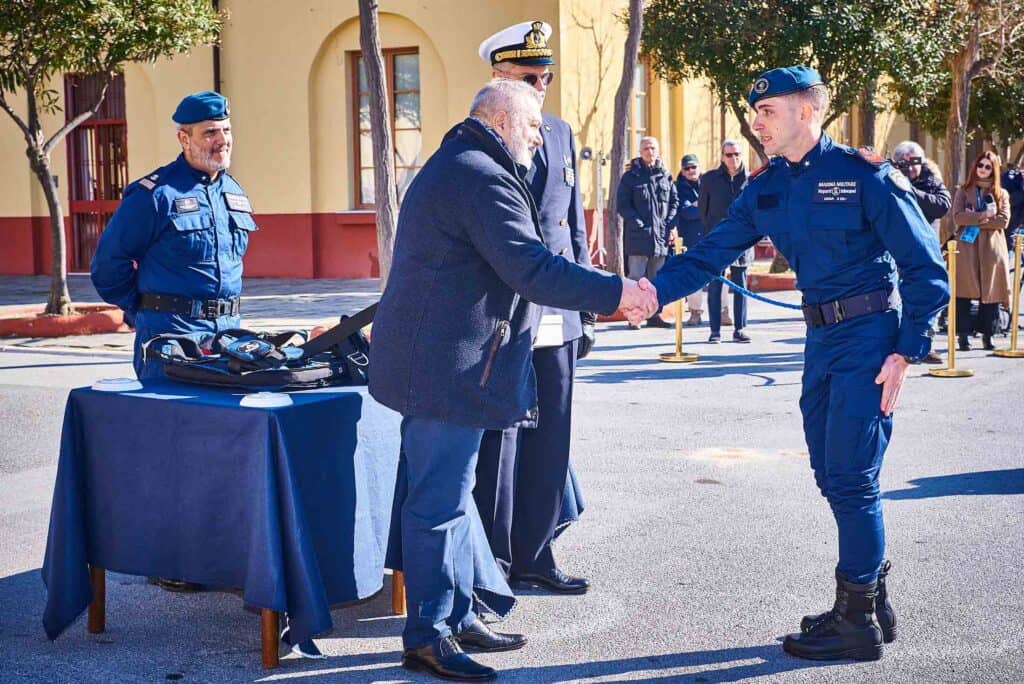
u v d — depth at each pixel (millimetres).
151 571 4188
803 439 7629
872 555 4105
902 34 15664
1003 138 24281
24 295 16953
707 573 5043
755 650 4219
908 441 7516
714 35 15477
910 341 4016
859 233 4074
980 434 7711
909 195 4027
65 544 4242
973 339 12344
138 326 5203
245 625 4492
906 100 22141
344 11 18766
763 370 10359
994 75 20328
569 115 17797
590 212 18297
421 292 3869
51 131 20734
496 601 4379
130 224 5031
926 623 4445
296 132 19312
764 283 17312
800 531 5625
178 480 4090
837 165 4090
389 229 12062
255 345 4395
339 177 19250
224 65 19641
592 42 18219
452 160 3857
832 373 4152
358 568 4211
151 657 4164
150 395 4168
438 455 3943
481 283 3898
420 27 18375
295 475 3914
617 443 7539
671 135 20719
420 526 3994
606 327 13570
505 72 4727
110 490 4250
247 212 5375
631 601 4727
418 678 3986
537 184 4641
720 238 4367
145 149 20234
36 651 4219
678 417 8352
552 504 4812
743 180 12117
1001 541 5434
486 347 3908
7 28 12266
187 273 5125
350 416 4164
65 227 20969
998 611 4562
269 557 3871
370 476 4266
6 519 5871
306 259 19422
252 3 19359
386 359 3914
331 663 4117
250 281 19000
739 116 16188
